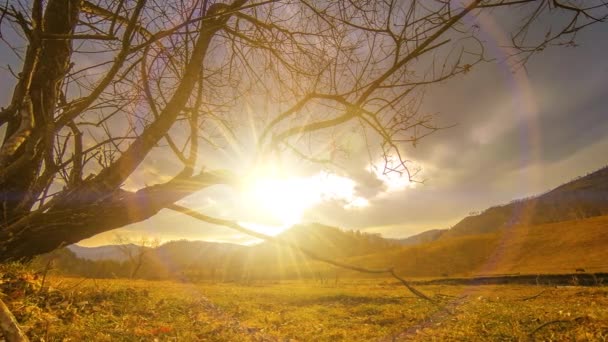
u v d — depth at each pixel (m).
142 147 3.61
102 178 3.46
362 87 3.18
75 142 3.92
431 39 2.69
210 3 3.86
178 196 3.52
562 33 2.68
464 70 2.87
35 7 3.41
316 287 33.78
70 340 5.51
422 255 96.19
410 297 18.62
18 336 2.06
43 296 6.98
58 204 3.34
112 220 3.39
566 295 20.56
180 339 7.20
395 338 8.82
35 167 3.66
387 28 2.81
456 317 10.71
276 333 9.26
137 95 4.25
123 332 6.71
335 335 9.32
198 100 4.14
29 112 3.60
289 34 3.99
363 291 26.69
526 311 11.20
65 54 4.03
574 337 6.94
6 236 3.01
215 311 11.45
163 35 2.78
